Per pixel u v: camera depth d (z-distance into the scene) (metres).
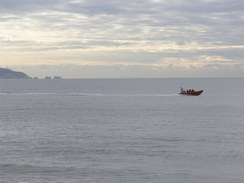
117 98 197.50
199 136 80.62
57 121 104.69
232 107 146.25
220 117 113.94
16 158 61.97
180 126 95.00
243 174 54.19
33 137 79.75
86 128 91.62
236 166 57.88
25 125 97.00
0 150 67.44
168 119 108.69
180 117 113.62
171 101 176.38
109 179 51.88
